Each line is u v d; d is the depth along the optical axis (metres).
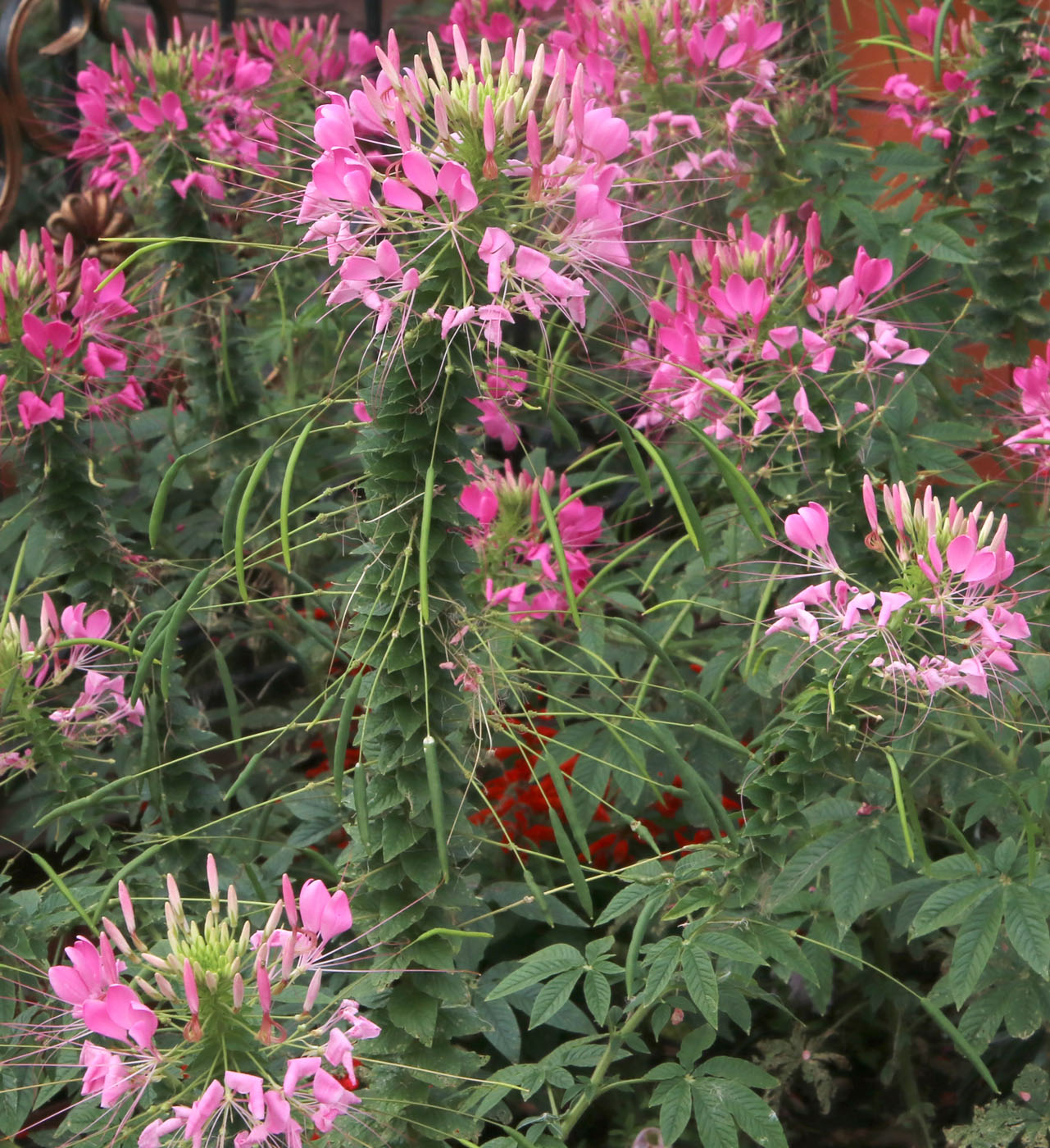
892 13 2.52
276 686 2.63
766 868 1.45
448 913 1.39
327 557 2.59
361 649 1.32
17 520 2.32
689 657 2.10
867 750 1.79
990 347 2.26
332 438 2.61
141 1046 1.08
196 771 1.79
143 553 2.38
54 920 1.56
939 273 2.23
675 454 2.28
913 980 2.11
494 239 1.15
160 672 1.75
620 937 2.11
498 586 2.02
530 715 1.55
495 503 1.87
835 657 1.37
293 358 2.68
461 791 1.52
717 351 1.76
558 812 2.19
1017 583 1.79
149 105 2.31
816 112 2.32
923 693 1.42
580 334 1.31
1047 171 2.14
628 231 2.34
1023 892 1.46
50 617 1.71
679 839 2.24
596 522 2.03
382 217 1.18
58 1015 1.48
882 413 1.96
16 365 1.82
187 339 2.38
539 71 1.17
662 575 2.33
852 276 1.72
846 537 1.88
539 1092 2.03
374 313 1.29
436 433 1.23
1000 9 2.12
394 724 1.32
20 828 2.40
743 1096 1.44
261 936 1.17
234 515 1.39
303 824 1.89
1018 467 2.13
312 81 2.82
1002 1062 1.97
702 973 1.39
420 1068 1.39
